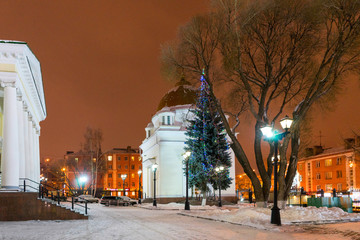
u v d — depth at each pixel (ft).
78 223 63.16
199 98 138.62
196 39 78.48
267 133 58.65
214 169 134.72
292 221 58.54
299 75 79.15
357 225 56.85
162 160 162.40
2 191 67.46
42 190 77.51
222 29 75.92
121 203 153.99
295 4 72.08
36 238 42.70
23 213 67.26
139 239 42.06
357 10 67.05
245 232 49.21
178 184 161.58
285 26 74.28
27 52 75.36
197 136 141.18
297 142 77.77
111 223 63.57
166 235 45.91
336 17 70.13
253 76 81.71
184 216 83.30
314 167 227.61
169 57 80.33
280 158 74.43
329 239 42.04
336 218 63.57
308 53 75.25
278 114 80.07
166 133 164.66
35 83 92.63
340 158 203.10
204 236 44.88
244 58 80.07
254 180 78.33
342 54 69.21
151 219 73.82
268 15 74.54
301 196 106.22
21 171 75.00
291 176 76.13
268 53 76.38
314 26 72.43
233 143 80.94
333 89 75.51
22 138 75.87
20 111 76.54
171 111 178.81
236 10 74.02
